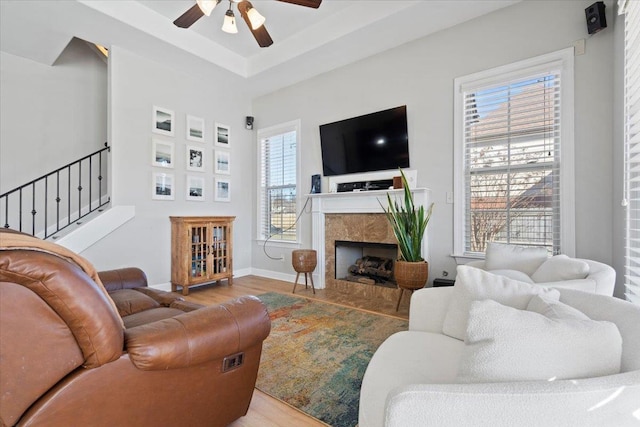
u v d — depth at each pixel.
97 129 4.33
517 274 1.97
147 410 1.08
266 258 4.96
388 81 3.70
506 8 2.93
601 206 2.50
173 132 4.13
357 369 1.95
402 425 0.73
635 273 1.90
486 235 3.08
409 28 3.27
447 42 3.27
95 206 4.24
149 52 3.73
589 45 2.56
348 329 2.62
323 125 4.23
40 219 3.87
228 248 4.34
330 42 3.53
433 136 3.37
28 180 3.81
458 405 0.71
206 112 4.54
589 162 2.55
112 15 3.06
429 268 3.38
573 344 0.80
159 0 3.22
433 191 3.37
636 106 1.85
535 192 2.83
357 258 4.33
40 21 3.10
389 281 3.79
